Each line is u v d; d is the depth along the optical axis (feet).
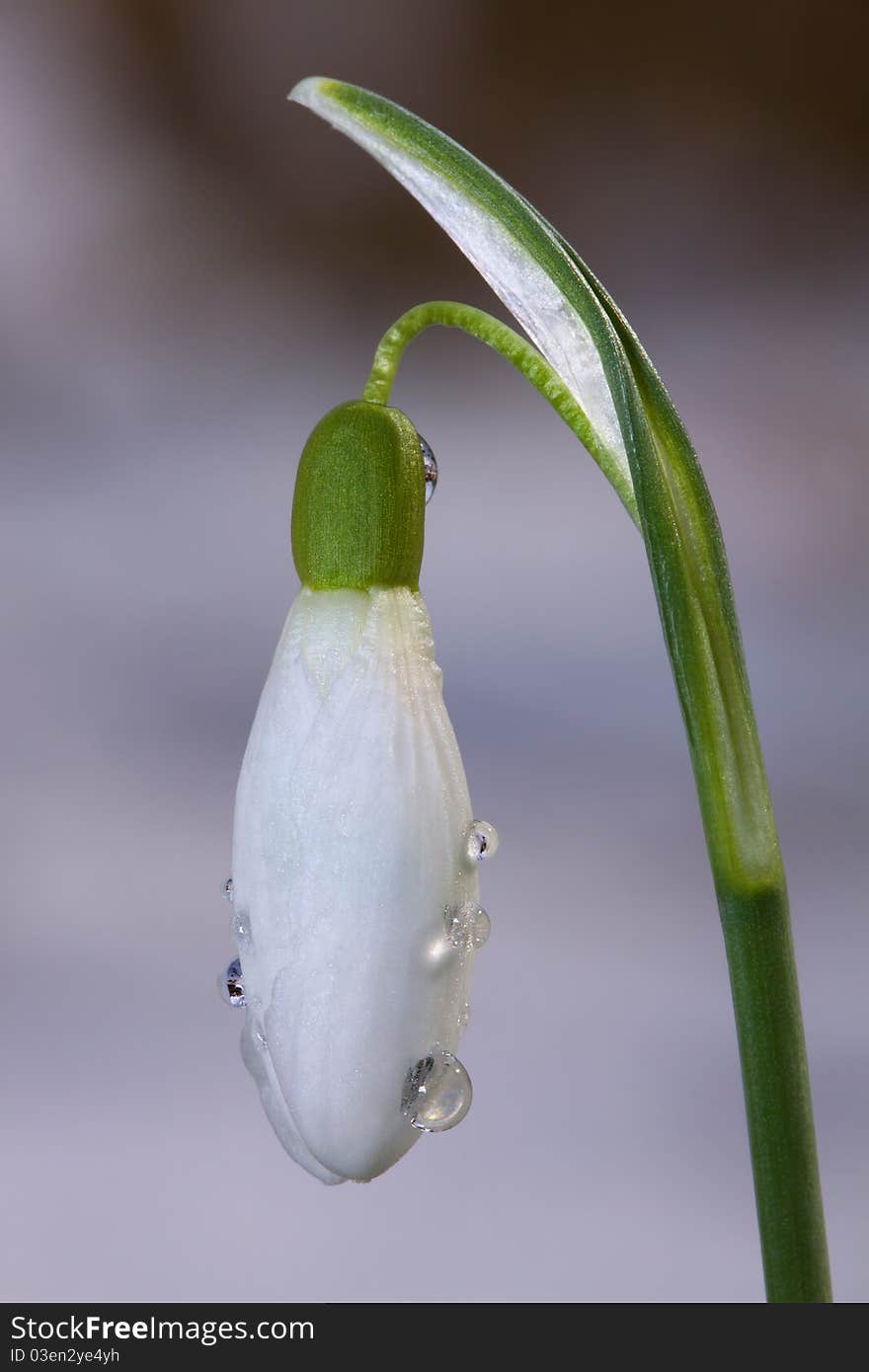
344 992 0.51
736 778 0.51
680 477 0.51
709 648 0.51
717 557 0.51
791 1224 0.51
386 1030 0.51
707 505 0.51
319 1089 0.51
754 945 0.51
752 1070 0.51
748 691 0.51
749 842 0.51
